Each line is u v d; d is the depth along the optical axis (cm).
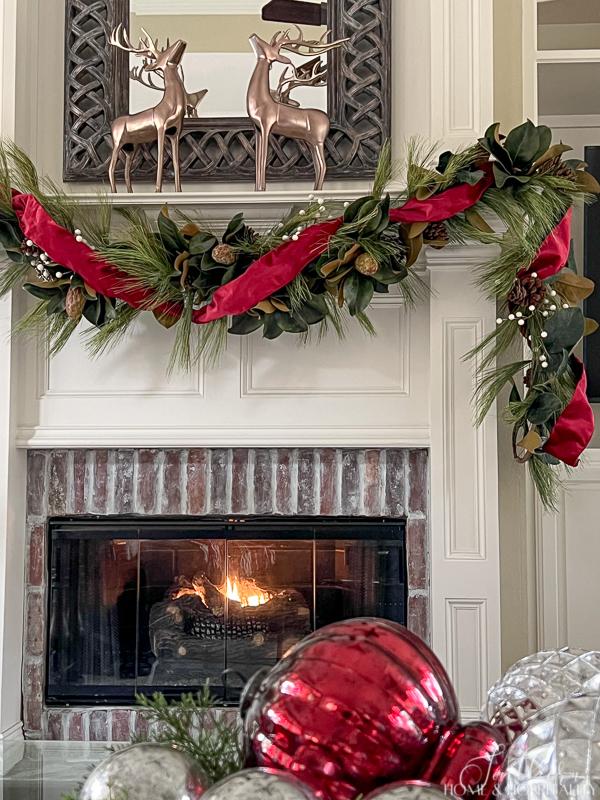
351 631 83
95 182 291
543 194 249
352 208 249
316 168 275
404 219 249
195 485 287
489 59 278
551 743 71
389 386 280
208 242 254
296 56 291
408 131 287
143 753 76
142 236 256
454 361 273
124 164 290
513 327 256
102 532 290
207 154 290
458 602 268
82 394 285
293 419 280
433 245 257
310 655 81
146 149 290
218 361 282
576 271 294
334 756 76
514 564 281
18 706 283
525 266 249
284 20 291
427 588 280
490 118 276
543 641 282
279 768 77
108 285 257
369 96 287
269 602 287
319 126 275
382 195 258
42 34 297
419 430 277
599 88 308
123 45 288
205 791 72
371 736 77
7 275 273
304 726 77
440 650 267
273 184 290
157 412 283
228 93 291
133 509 288
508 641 279
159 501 287
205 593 288
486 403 257
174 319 265
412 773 79
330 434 278
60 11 298
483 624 267
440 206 248
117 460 289
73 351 286
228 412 281
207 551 289
